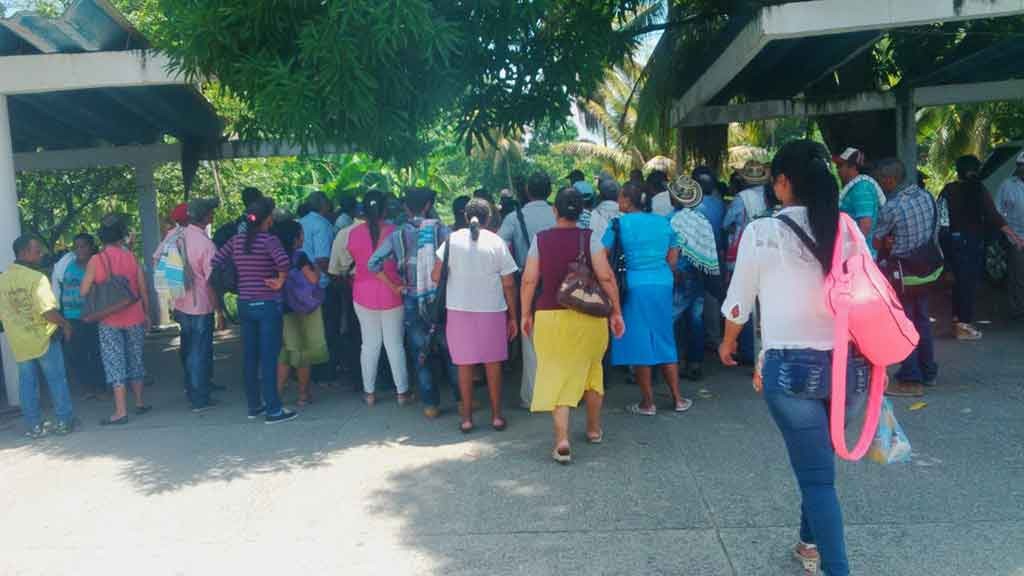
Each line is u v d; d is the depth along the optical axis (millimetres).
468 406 6273
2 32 7395
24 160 12609
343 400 7543
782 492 4789
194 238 7312
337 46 6113
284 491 5238
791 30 6781
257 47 6758
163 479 5582
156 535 4660
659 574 3922
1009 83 11258
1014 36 8734
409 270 6762
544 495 4938
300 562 4234
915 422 5863
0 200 7707
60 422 6879
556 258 5469
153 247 13336
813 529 3406
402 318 7078
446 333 6266
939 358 7754
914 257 6469
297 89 6281
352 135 6863
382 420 6773
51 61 7547
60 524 4887
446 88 7230
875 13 6664
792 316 3400
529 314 5617
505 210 8133
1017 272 9422
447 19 7086
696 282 7301
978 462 5051
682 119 11844
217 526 4742
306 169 20312
